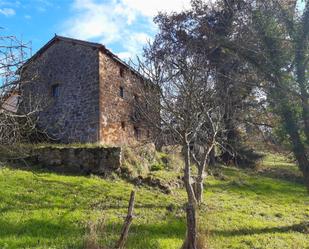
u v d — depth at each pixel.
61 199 17.39
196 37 32.62
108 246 11.90
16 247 11.66
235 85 21.08
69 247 12.10
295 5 16.80
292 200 24.55
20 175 20.14
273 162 41.00
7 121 10.86
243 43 17.39
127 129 30.16
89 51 29.31
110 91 29.12
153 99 22.17
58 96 30.14
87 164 23.12
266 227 16.97
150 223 15.50
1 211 15.05
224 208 19.92
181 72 23.05
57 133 29.19
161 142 30.38
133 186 21.81
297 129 16.38
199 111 21.36
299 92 16.20
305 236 16.36
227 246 13.71
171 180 23.88
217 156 37.06
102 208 16.91
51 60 31.27
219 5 31.12
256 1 17.47
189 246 11.02
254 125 21.61
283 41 16.70
